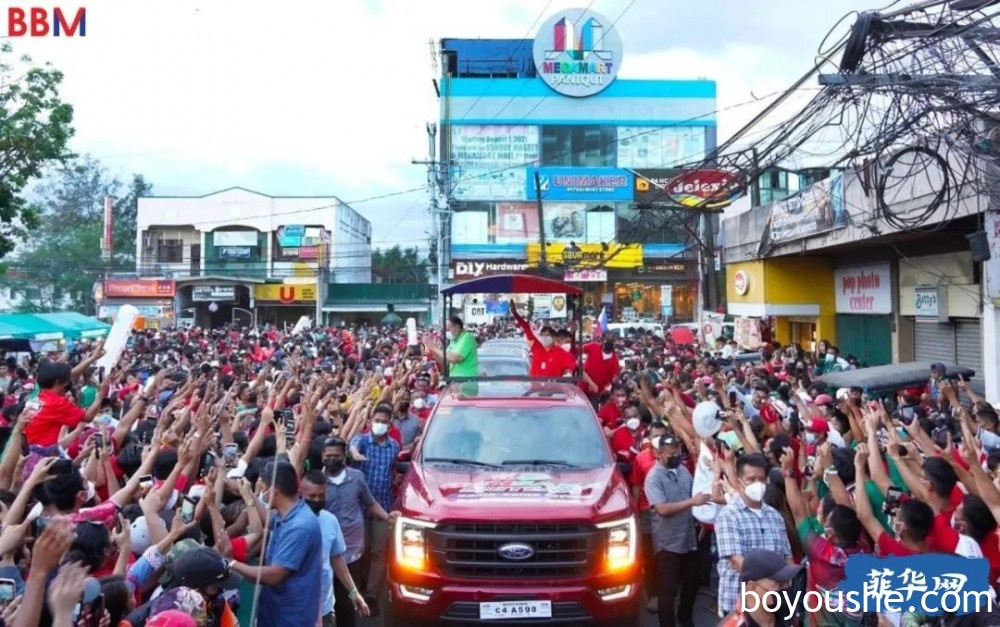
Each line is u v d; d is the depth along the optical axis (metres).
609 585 6.36
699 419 7.32
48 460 4.62
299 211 54.44
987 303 12.70
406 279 76.81
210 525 5.70
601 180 51.53
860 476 5.73
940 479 5.73
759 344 23.95
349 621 7.04
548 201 51.66
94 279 54.62
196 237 54.59
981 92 10.70
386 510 8.36
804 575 4.82
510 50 55.09
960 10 10.31
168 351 23.47
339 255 56.03
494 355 17.16
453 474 7.27
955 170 12.83
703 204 20.41
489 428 7.92
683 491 7.25
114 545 4.67
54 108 19.56
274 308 54.56
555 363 12.20
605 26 52.84
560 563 6.36
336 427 8.94
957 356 17.11
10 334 20.64
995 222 12.16
